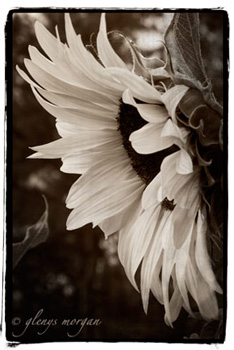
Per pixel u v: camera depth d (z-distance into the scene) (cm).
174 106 64
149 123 63
